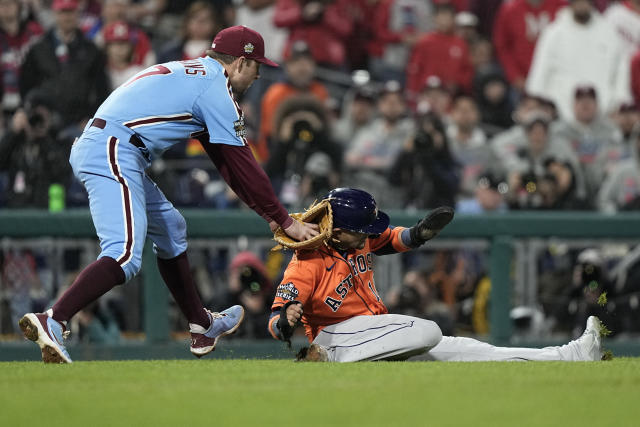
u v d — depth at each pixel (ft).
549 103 126.93
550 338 87.15
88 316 80.28
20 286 83.05
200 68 45.88
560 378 36.81
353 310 48.47
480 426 27.22
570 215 87.81
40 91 106.93
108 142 44.42
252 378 37.76
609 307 86.89
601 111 126.41
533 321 88.02
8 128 106.32
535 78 128.16
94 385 35.68
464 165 116.57
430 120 113.19
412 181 112.06
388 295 89.35
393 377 37.37
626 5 131.34
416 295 86.53
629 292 87.40
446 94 122.21
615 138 121.29
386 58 125.90
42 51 109.09
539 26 128.36
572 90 127.75
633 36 131.13
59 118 107.14
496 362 46.29
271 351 80.79
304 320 49.32
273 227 46.65
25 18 109.60
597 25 128.88
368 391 33.14
